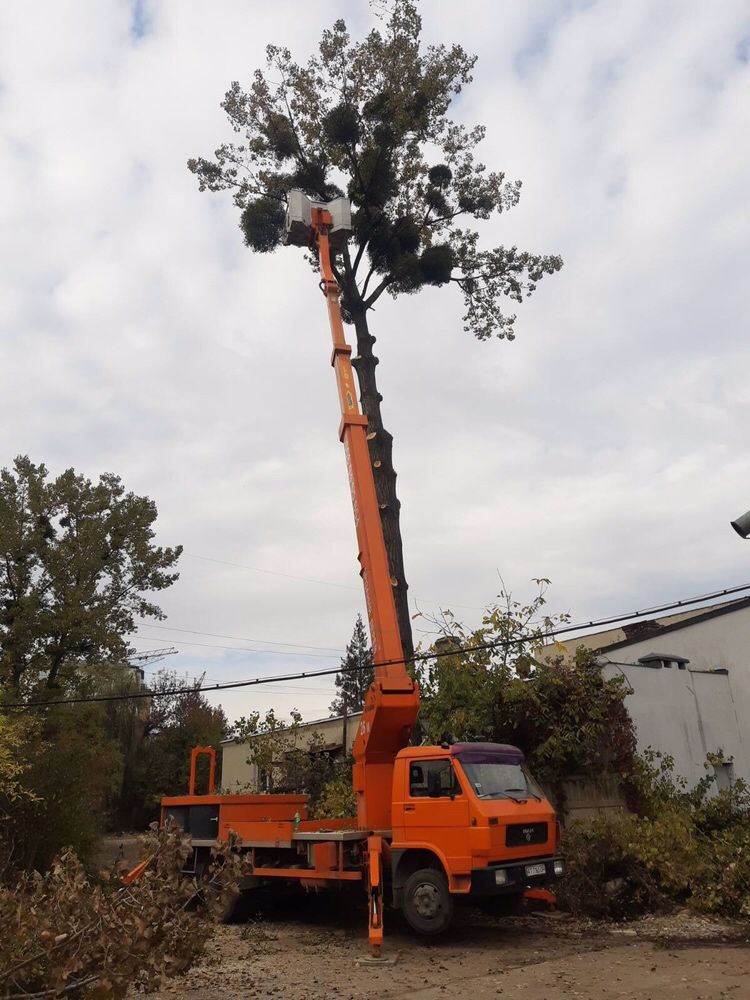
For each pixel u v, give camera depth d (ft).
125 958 18.44
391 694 39.81
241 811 45.96
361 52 65.92
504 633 52.47
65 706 74.28
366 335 64.64
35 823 52.37
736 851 41.60
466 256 70.74
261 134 67.72
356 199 66.74
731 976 27.96
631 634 86.33
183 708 162.81
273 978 29.66
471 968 30.86
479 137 69.97
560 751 48.52
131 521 80.33
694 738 57.00
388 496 59.26
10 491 78.07
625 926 38.58
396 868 36.63
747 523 24.66
